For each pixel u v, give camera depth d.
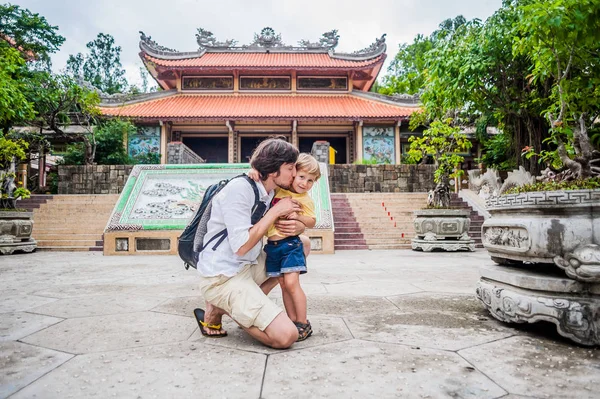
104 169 15.71
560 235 2.37
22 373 1.90
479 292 3.05
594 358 2.08
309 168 2.43
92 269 6.21
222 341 2.41
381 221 11.94
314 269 6.07
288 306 2.63
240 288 2.27
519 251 2.60
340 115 21.70
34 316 3.05
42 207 12.38
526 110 11.23
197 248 2.39
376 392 1.67
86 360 2.07
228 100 24.38
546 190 2.68
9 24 18.70
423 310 3.22
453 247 9.25
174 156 17.50
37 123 17.44
